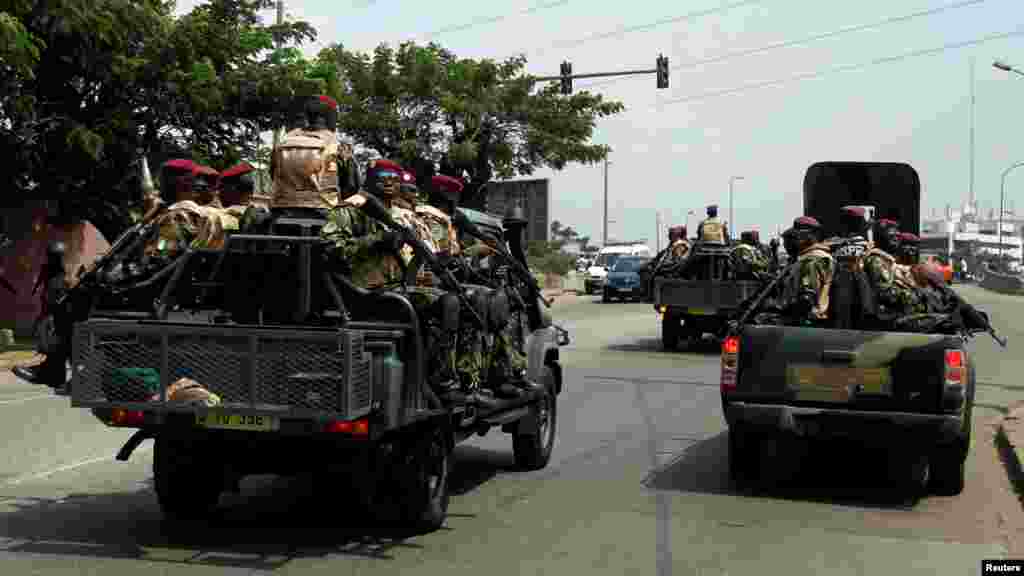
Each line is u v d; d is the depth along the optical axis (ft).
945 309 30.73
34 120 65.62
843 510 26.76
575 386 52.08
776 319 29.73
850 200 59.31
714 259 72.43
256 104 72.23
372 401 21.18
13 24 54.13
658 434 38.37
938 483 28.60
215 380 21.15
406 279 23.34
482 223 31.04
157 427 21.67
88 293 23.72
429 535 23.70
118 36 64.34
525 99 118.32
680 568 21.15
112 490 27.96
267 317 22.27
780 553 22.43
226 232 23.66
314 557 21.66
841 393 27.14
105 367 21.63
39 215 73.51
